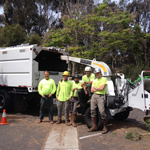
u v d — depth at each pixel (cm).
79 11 1616
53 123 670
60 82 662
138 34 1365
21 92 805
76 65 1522
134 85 573
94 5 1659
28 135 532
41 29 2880
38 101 930
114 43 1234
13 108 877
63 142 477
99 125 570
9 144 464
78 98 625
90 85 609
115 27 1348
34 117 774
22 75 790
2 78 867
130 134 518
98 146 451
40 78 784
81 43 1470
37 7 2842
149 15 2359
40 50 789
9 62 838
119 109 597
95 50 1281
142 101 530
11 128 600
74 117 639
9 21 2803
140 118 776
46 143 470
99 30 1408
